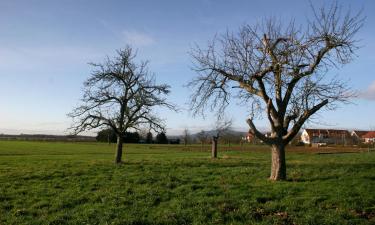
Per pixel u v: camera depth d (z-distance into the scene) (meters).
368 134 181.25
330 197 19.75
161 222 16.09
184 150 82.00
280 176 25.22
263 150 77.94
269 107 25.38
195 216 16.80
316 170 30.17
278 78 25.33
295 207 17.89
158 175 27.67
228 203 18.70
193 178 26.41
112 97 38.53
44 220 16.56
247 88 26.81
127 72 38.72
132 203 19.27
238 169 31.30
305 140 147.12
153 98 39.22
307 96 25.20
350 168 31.78
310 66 25.14
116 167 33.03
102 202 19.47
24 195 21.47
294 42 25.02
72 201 19.83
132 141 134.38
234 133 116.56
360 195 20.19
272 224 15.77
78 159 47.81
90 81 38.12
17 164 38.31
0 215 17.47
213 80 27.53
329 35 24.58
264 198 19.77
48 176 27.64
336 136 148.00
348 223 15.72
